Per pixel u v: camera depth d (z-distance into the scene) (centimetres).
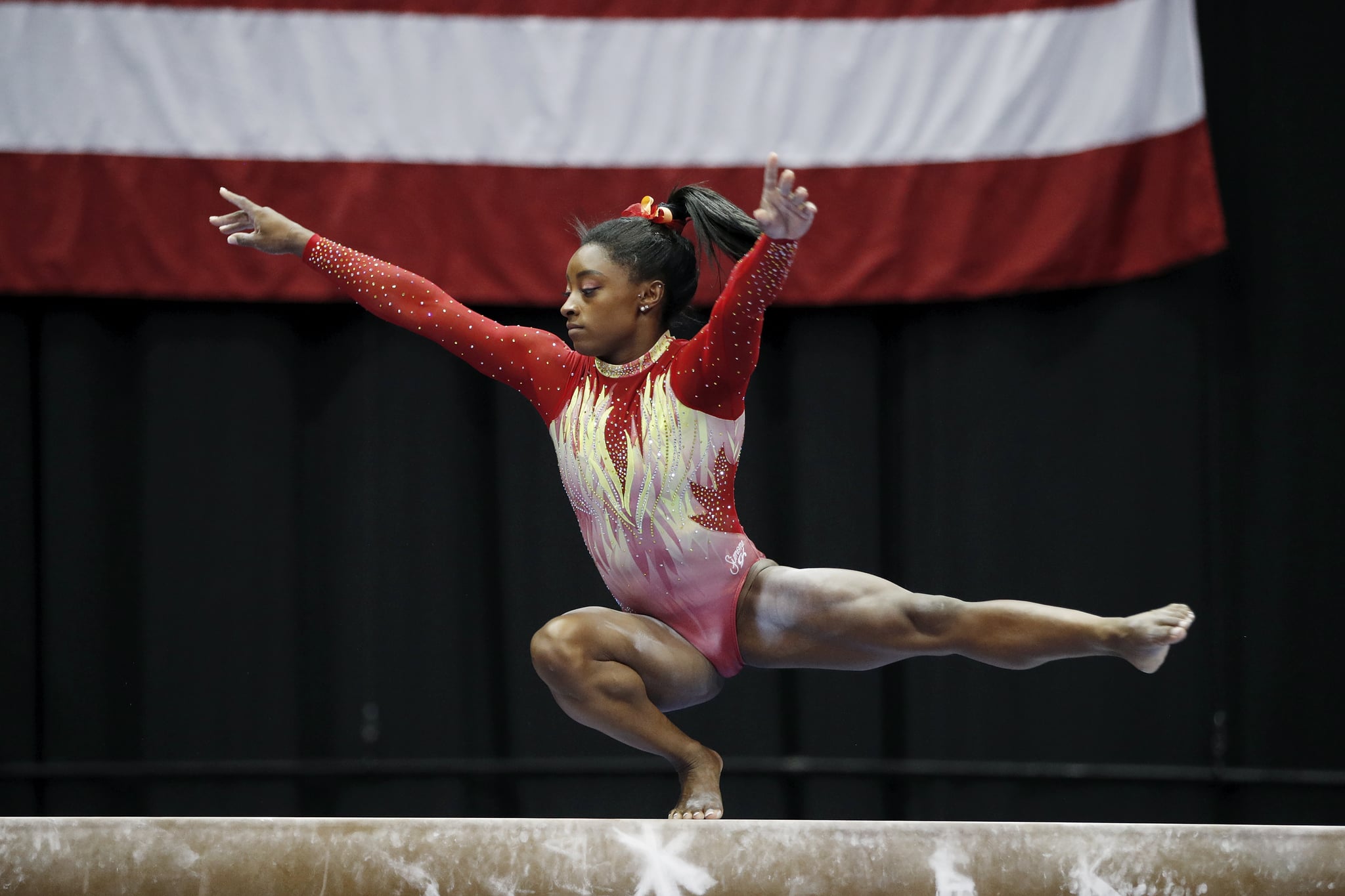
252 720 1620
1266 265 1600
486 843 798
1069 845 798
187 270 1560
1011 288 1560
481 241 1564
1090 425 1627
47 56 1559
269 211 955
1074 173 1558
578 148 1575
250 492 1641
